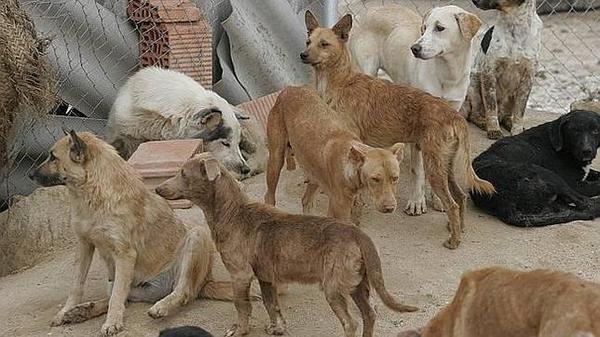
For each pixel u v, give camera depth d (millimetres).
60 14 7086
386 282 5688
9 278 6141
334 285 5094
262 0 7523
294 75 7773
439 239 6051
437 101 6000
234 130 6961
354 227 5105
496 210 6211
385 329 5383
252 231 5281
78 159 5477
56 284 5930
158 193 5406
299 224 5199
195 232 5559
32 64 6555
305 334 5383
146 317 5535
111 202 5516
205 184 5355
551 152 6469
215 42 7566
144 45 7336
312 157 5832
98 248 5598
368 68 7020
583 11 10180
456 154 5949
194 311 5559
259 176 7090
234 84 7633
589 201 6215
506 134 7211
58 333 5480
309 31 6469
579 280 4465
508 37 6977
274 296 5352
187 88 6988
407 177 6641
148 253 5621
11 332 5508
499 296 4539
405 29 6859
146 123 6961
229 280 5785
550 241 6004
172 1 7273
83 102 7281
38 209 6578
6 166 6871
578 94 8320
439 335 4703
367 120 6172
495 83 7055
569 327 4344
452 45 6477
